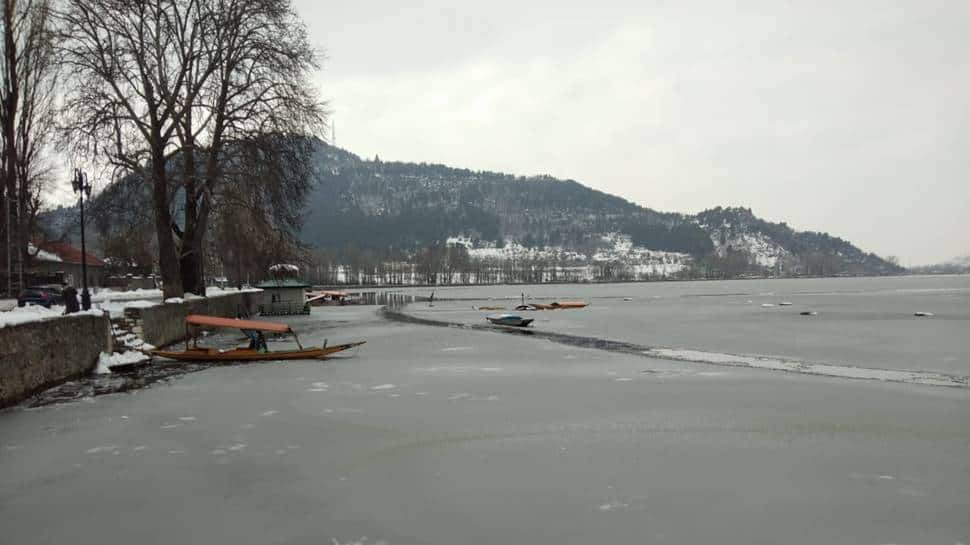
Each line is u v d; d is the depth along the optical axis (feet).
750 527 33.04
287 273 225.76
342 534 32.22
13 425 54.03
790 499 37.04
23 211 129.08
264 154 130.93
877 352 120.47
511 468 42.70
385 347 117.39
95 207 128.57
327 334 145.48
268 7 127.24
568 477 40.83
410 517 34.37
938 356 114.42
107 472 41.81
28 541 31.55
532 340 132.57
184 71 125.39
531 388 73.31
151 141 122.83
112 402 63.62
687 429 53.67
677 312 267.80
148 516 34.55
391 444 48.62
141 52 121.39
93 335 81.71
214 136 130.93
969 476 41.37
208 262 212.84
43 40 117.60
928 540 31.71
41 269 232.12
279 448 47.47
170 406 61.98
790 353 118.21
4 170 124.77
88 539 31.73
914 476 41.37
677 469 42.52
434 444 48.70
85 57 117.39
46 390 68.90
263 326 98.02
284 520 33.99
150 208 130.41
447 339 133.59
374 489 38.65
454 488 38.83
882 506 36.01
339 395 68.33
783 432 52.80
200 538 31.78
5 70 121.29
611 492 38.09
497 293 559.38
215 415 58.13
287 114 132.46
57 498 37.22
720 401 66.03
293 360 97.04
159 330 104.99
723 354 114.93
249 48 129.59
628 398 67.51
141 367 88.22
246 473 41.68
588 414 59.36
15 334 62.03
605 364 95.81
